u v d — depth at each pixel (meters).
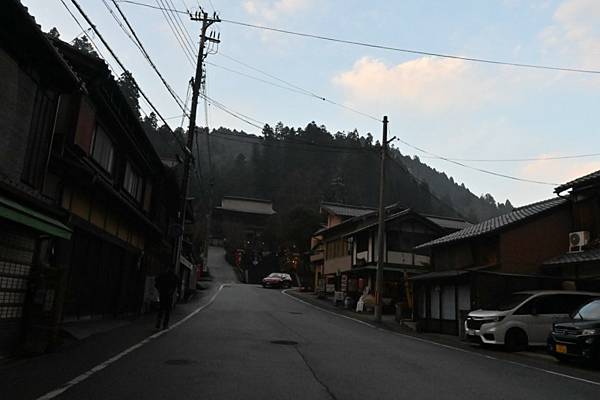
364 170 80.31
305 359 10.03
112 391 6.46
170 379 7.37
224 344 11.68
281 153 94.12
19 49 8.78
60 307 9.41
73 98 11.99
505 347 14.38
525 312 14.77
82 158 12.73
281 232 66.75
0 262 8.25
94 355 9.26
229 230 77.44
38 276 9.23
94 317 15.15
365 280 35.53
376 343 14.08
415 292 22.91
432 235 35.09
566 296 15.29
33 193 9.20
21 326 9.01
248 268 64.69
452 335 19.56
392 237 34.19
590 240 18.47
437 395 7.19
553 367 11.34
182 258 26.89
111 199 14.80
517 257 19.66
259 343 12.23
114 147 16.06
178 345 11.15
